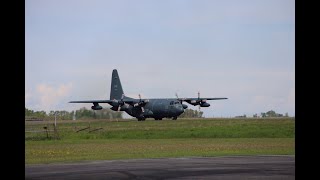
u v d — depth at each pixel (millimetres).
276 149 31688
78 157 26859
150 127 63906
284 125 61375
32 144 40312
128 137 52469
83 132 58031
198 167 20609
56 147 36188
